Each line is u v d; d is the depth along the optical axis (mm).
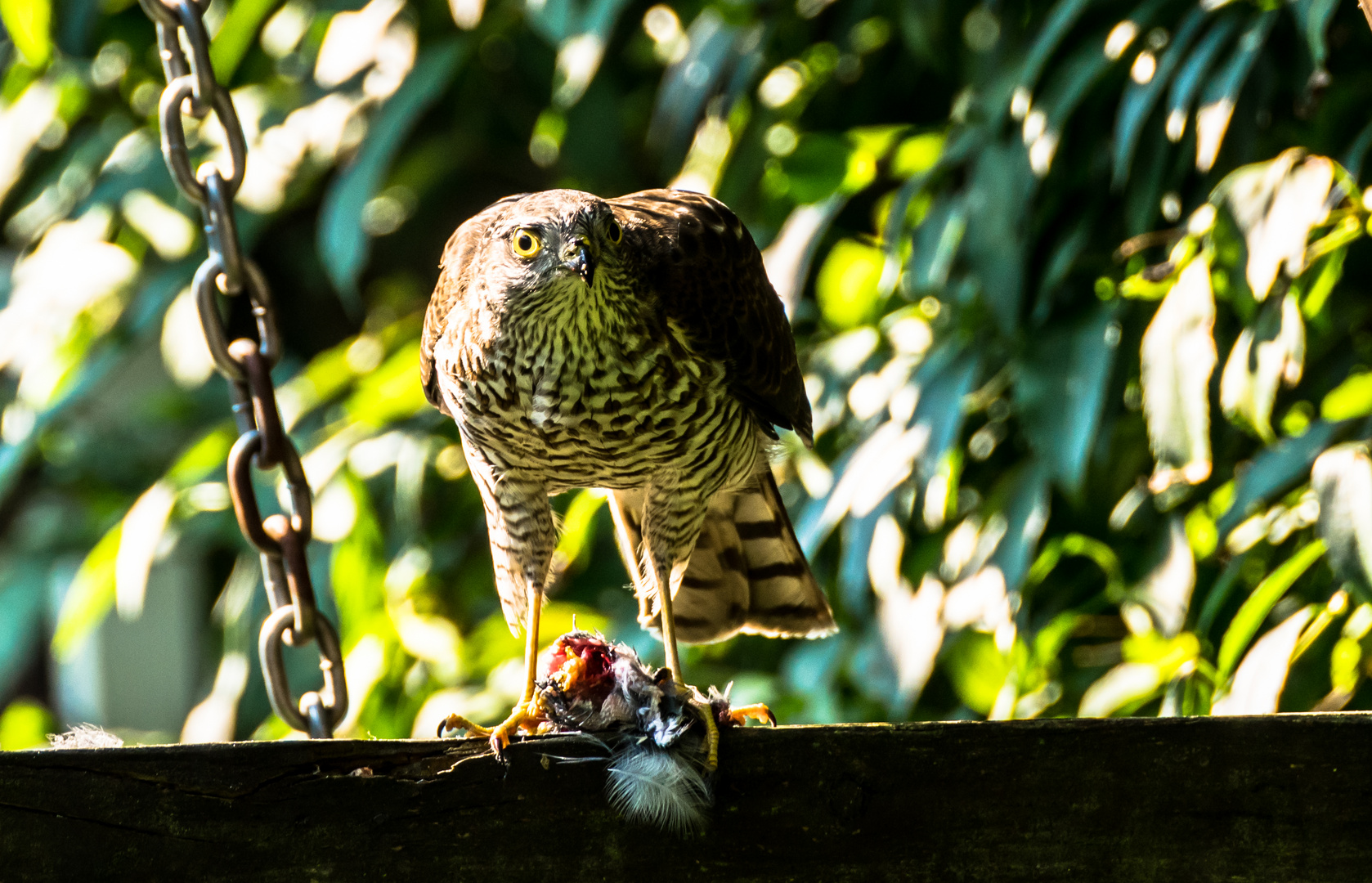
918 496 7430
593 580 9695
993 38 8125
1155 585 6863
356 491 9664
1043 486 6977
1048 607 7844
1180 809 4020
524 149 11781
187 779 3840
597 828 3949
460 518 10016
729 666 9422
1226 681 6512
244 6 10266
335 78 9781
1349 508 5770
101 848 3799
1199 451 6031
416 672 9711
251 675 10312
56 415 10656
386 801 3904
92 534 12438
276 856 3859
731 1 8883
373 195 9602
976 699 7883
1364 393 6445
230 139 5633
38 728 11555
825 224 7832
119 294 11102
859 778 4020
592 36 8945
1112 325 6930
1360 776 4027
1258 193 6082
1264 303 6277
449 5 10359
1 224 12281
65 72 11141
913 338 7934
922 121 9164
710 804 3988
